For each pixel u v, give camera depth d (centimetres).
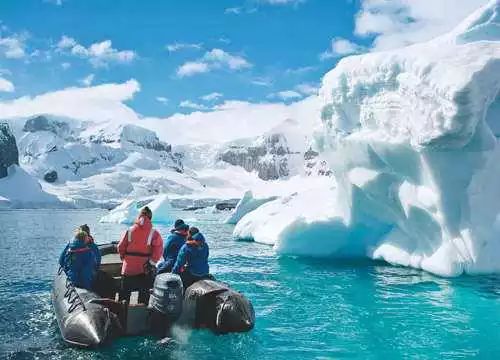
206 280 762
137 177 17675
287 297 994
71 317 661
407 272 1251
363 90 1320
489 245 1171
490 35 1335
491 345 681
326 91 1448
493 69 1026
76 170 18862
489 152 1112
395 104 1209
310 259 1542
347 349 664
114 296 795
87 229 785
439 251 1190
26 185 10494
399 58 1203
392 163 1235
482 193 1151
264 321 806
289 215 2044
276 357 629
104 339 628
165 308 666
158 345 656
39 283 1163
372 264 1405
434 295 988
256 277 1229
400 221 1355
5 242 2292
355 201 1451
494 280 1112
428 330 750
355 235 1497
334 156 1479
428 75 1090
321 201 1880
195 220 4659
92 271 745
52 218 5216
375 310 877
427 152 1097
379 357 633
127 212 4256
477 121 1035
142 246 742
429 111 1077
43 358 614
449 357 633
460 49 1141
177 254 806
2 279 1219
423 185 1192
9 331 738
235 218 3884
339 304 928
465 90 985
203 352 638
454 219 1138
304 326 773
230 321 691
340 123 1408
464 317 826
